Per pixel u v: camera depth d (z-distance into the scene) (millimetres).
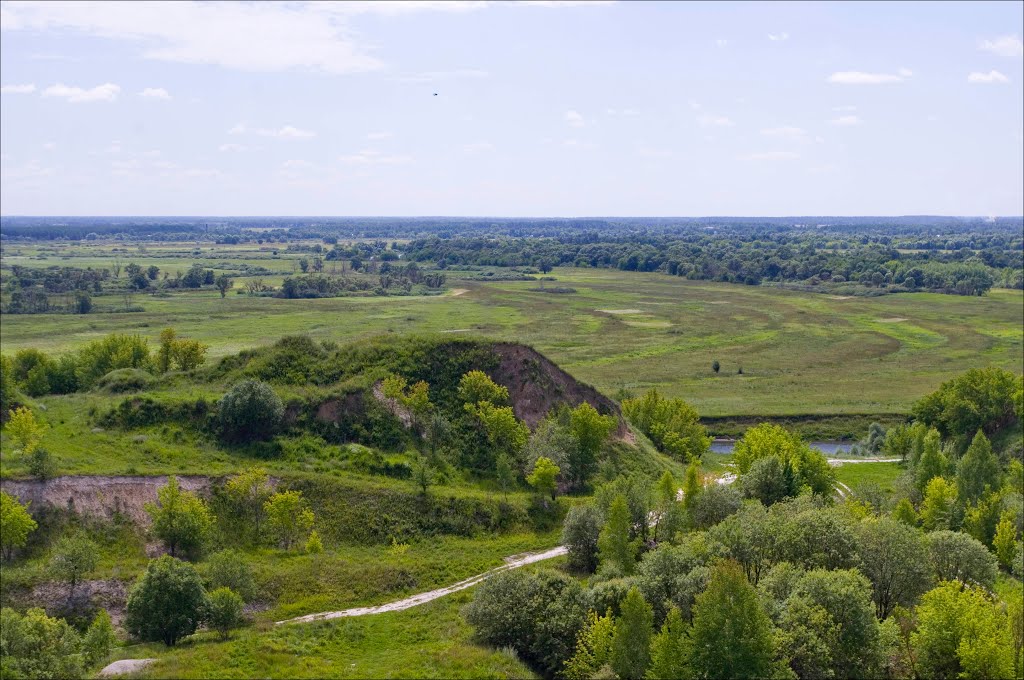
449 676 54406
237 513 78750
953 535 69062
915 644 56250
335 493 84625
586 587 65375
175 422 90938
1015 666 51719
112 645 58781
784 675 49656
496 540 85875
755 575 66500
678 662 50094
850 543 65625
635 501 82562
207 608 61625
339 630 62750
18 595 62500
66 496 72312
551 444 100250
